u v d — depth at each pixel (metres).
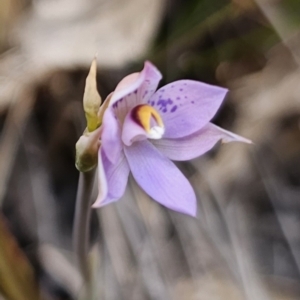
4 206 0.32
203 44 0.35
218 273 0.32
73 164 0.33
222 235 0.32
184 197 0.24
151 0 0.34
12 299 0.28
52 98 0.34
